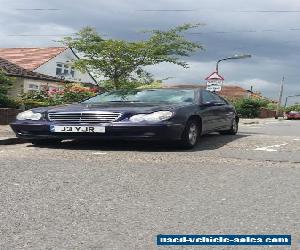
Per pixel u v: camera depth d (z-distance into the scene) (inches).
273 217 150.3
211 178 211.3
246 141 366.3
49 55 1398.9
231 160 264.8
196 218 148.5
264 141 366.6
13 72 1052.5
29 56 1407.5
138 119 287.1
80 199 169.5
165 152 294.8
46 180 199.6
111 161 253.9
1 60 1124.5
